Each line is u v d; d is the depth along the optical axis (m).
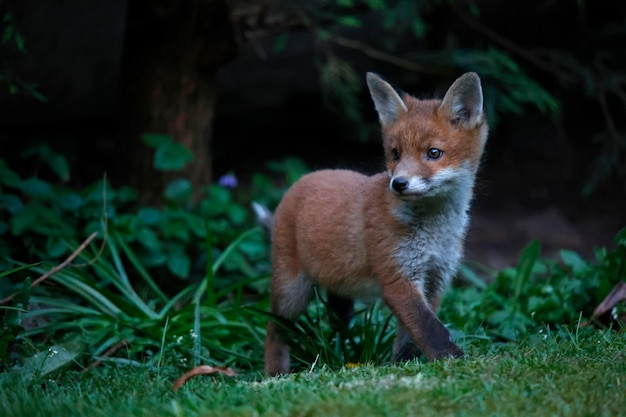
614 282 10.11
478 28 14.46
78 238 11.26
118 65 13.09
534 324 9.45
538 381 6.02
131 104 12.66
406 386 5.92
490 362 6.68
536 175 16.94
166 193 12.11
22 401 6.10
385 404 5.42
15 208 10.81
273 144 17.44
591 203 16.14
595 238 14.85
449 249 8.10
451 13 14.82
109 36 12.75
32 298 9.42
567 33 15.88
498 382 5.98
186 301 11.33
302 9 13.38
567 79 15.25
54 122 13.62
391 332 9.27
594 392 5.68
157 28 12.32
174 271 11.20
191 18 12.28
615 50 15.65
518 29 15.68
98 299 9.86
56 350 7.80
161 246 11.45
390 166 8.12
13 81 12.08
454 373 6.31
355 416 5.25
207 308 9.73
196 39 12.45
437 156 7.91
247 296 11.55
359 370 6.73
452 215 8.03
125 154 12.77
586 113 17.66
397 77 15.94
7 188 12.03
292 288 8.98
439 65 14.09
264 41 15.61
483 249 14.20
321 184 8.86
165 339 8.78
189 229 11.82
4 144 12.95
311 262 8.66
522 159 17.44
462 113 8.09
